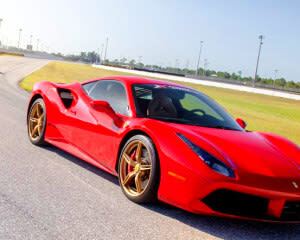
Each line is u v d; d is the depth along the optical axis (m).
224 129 3.56
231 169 2.71
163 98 3.74
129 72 62.25
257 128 11.67
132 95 3.69
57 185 3.35
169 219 2.88
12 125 5.99
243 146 3.10
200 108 3.86
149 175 3.05
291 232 3.03
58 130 4.42
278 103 28.69
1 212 2.60
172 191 2.85
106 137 3.60
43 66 45.19
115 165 3.46
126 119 3.50
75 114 4.13
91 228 2.51
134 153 3.28
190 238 2.58
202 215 3.08
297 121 17.05
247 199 2.77
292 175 2.84
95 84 4.30
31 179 3.44
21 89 13.60
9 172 3.57
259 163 2.86
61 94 4.56
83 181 3.55
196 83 47.56
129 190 3.26
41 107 4.74
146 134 3.20
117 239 2.39
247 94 35.75
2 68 28.14
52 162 4.11
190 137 2.97
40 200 2.93
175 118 3.53
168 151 2.90
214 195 2.74
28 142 4.93
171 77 52.62
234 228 2.91
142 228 2.63
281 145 3.44
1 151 4.31
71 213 2.74
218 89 39.22
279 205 2.73
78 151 4.07
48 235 2.32
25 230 2.36
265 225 3.10
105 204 3.01
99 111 3.64
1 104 8.50
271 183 2.71
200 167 2.72
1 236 2.24
